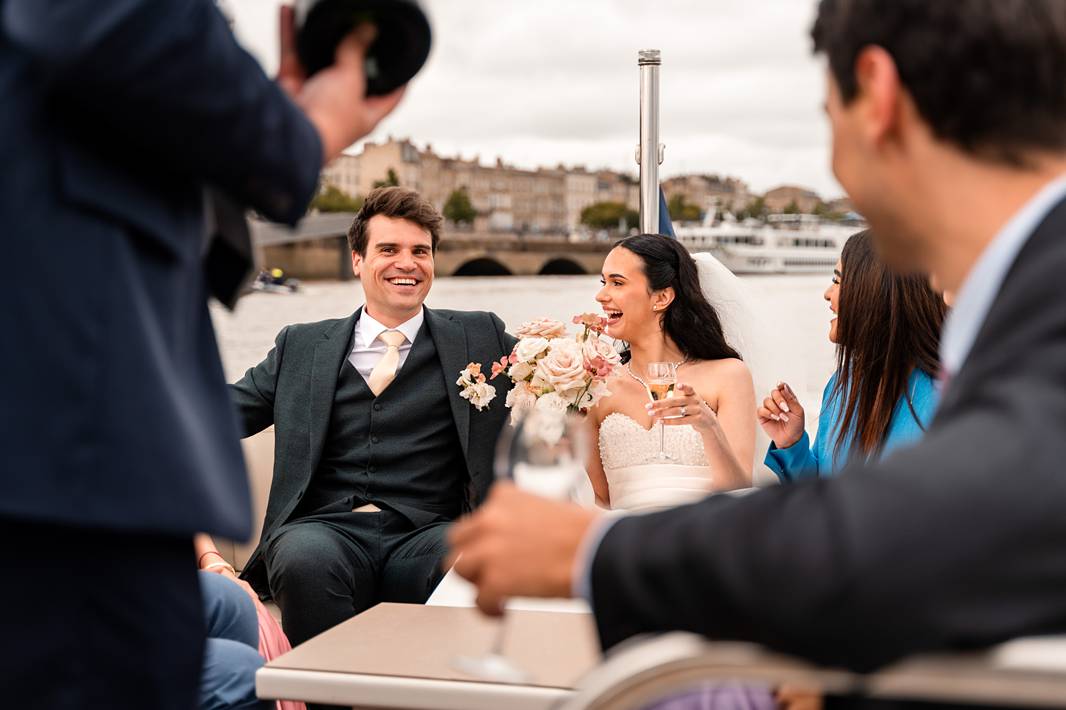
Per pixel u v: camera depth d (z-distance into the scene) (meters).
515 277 50.66
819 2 0.83
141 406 0.84
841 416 2.36
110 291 0.84
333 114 0.99
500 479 1.31
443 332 3.35
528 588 0.78
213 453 0.92
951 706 0.77
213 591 1.97
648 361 3.70
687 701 1.27
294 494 3.22
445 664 1.53
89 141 0.85
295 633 2.90
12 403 0.81
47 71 0.79
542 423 1.31
